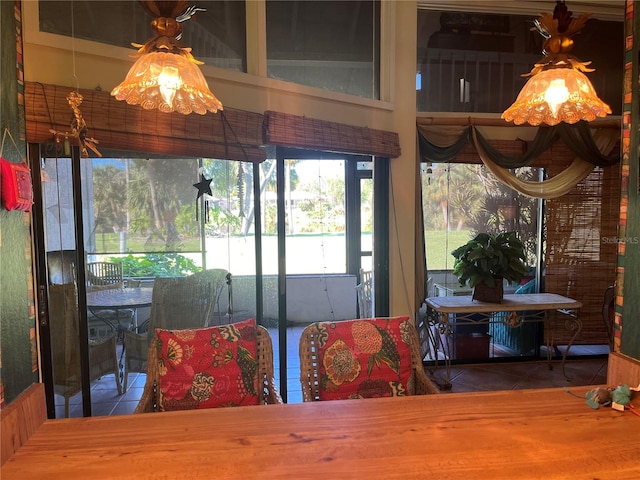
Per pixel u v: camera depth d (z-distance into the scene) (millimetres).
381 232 3330
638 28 1480
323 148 2781
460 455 1071
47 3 2021
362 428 1213
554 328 3924
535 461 1045
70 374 2316
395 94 3264
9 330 1191
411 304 3381
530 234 3953
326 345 1710
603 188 3898
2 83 1200
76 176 2207
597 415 1287
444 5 3504
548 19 1597
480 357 3877
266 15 2805
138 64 1397
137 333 2797
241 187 2789
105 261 2588
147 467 1024
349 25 3104
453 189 3783
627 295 1513
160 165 2639
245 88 2580
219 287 2822
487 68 3699
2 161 1163
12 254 1223
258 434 1182
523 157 3582
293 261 3693
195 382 1571
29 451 1104
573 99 1545
